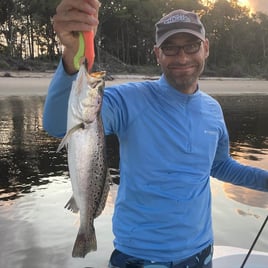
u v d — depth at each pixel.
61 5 0.68
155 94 0.90
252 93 13.81
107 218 1.96
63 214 2.05
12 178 2.76
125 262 0.87
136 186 0.86
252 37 28.59
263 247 1.76
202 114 0.93
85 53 0.70
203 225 0.91
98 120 0.72
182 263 0.87
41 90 10.36
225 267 1.21
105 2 20.53
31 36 19.47
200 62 0.91
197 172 0.89
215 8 26.44
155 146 0.87
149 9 21.67
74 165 0.71
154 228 0.85
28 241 1.74
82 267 1.56
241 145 4.28
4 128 4.92
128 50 22.69
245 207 2.20
